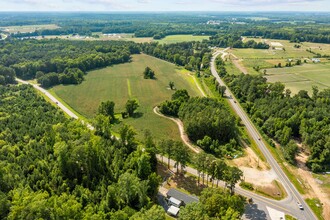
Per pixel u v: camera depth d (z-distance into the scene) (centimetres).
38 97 18450
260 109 17550
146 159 10369
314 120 14912
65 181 9581
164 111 17838
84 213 7756
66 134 12019
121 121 16612
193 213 7569
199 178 11156
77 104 19112
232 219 7188
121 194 9138
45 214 7350
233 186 10000
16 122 13862
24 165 10044
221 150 13475
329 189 11012
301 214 9525
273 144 14425
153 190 9831
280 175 11819
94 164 10400
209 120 14450
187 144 14162
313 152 12888
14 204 7619
